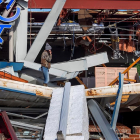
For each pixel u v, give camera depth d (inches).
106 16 698.8
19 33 526.6
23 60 492.1
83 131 329.4
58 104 360.2
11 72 455.2
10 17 511.5
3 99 386.0
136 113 617.9
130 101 469.1
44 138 322.0
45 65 452.8
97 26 680.4
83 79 649.6
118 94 388.2
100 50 810.8
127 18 708.7
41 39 522.6
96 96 393.4
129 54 812.0
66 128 318.0
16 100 402.6
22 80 445.7
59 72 498.9
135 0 625.3
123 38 749.9
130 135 483.5
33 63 492.1
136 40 744.3
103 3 623.5
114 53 740.7
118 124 546.3
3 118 362.3
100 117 396.5
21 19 527.5
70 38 730.2
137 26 746.2
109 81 580.4
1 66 462.0
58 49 808.9
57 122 335.0
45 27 524.7
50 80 515.5
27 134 386.6
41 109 478.6
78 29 685.9
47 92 391.2
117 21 760.3
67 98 357.7
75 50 820.6
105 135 381.7
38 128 389.4
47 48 454.6
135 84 395.2
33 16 797.2
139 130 491.5
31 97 415.2
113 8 625.0
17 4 525.3
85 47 749.3
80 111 338.6
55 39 732.0
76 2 620.7
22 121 436.5
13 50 537.6
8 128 361.1
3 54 705.0
